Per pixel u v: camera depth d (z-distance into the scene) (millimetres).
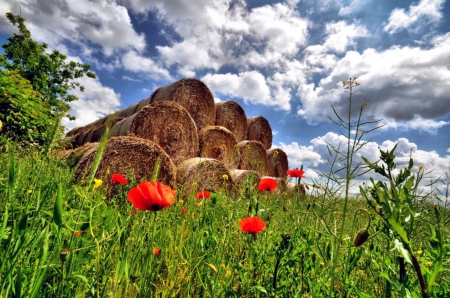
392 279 946
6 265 946
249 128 13398
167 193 1145
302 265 1573
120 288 1066
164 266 1794
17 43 18891
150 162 6090
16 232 918
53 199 1556
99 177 5285
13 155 918
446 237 1246
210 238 2010
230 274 1791
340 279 1608
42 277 892
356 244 888
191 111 9945
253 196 2041
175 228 2074
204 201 2670
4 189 1487
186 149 8359
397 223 740
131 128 7391
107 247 1441
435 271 690
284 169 13586
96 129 10492
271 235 1941
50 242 1302
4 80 6699
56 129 1229
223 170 6832
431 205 1325
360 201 1396
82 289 1250
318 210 1665
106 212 1772
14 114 6566
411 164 961
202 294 1617
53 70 20703
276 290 1461
